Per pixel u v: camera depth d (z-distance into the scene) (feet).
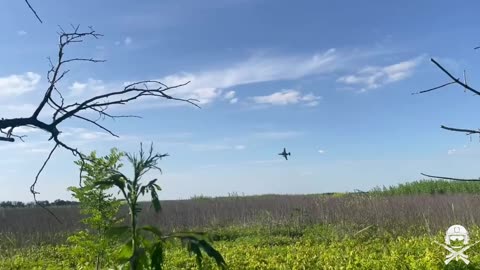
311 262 26.89
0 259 40.55
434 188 102.06
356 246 35.94
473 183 97.60
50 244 52.16
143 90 10.00
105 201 19.03
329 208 67.92
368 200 72.69
